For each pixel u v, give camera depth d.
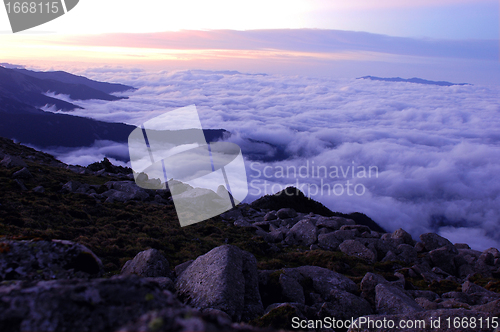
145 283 2.09
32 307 1.81
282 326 6.71
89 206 18.97
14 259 3.29
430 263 19.52
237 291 7.34
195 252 14.76
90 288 1.97
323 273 10.59
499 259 18.86
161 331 1.34
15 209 14.54
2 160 25.66
